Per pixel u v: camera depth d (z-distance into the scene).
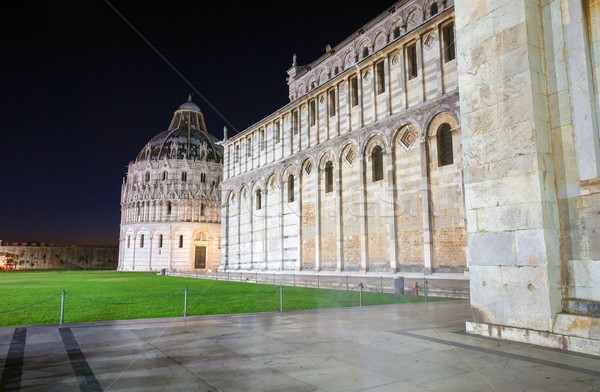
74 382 6.58
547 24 9.98
